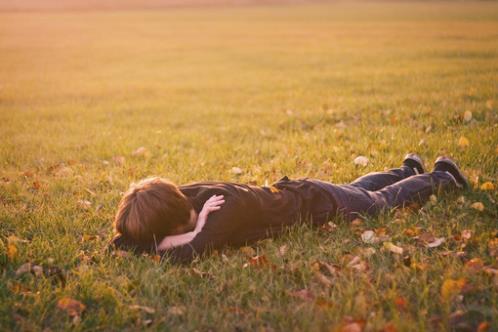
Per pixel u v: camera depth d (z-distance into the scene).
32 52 22.67
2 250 3.62
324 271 3.30
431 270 3.13
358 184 4.19
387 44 20.42
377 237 3.64
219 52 21.14
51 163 6.31
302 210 3.81
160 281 3.20
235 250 3.64
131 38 28.62
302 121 8.00
